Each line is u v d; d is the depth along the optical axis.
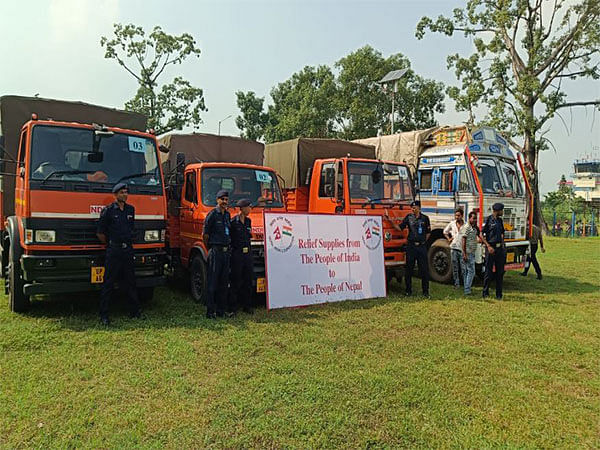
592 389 4.89
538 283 11.46
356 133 41.09
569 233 31.09
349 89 41.34
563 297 9.58
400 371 5.14
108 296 6.54
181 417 3.95
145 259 7.08
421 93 41.34
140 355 5.35
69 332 6.11
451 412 4.21
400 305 8.38
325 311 7.76
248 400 4.28
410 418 4.07
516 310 8.23
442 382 4.90
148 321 6.74
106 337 5.93
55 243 6.37
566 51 24.67
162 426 3.81
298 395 4.42
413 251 9.27
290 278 8.12
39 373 4.77
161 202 7.33
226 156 9.95
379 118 41.66
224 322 6.85
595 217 32.34
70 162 6.73
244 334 6.26
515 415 4.23
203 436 3.66
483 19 25.94
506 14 24.55
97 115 8.24
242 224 7.38
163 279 7.25
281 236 8.14
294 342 6.00
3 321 6.49
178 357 5.30
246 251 7.41
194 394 4.40
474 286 10.85
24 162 6.51
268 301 7.83
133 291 6.83
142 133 7.48
